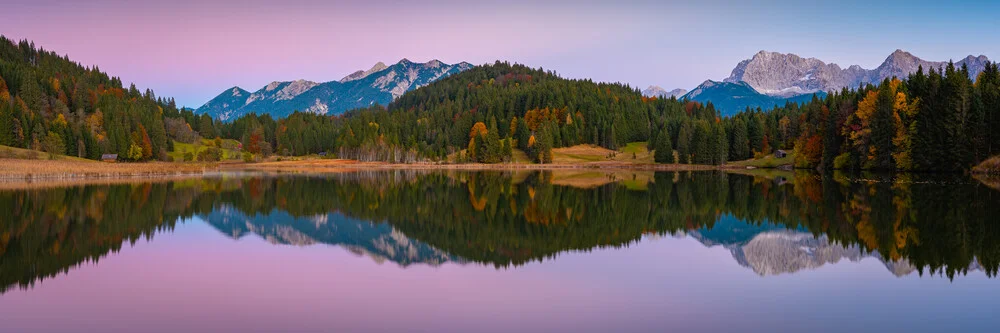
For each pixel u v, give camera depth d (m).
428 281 21.92
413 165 168.88
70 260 25.94
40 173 81.56
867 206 42.62
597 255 26.78
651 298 19.30
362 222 41.22
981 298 18.53
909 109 88.12
